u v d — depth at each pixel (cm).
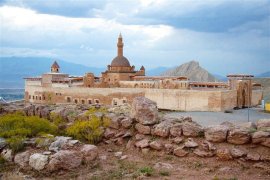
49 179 1884
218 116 6078
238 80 8362
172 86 9781
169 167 1991
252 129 2211
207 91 7744
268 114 6600
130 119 2612
